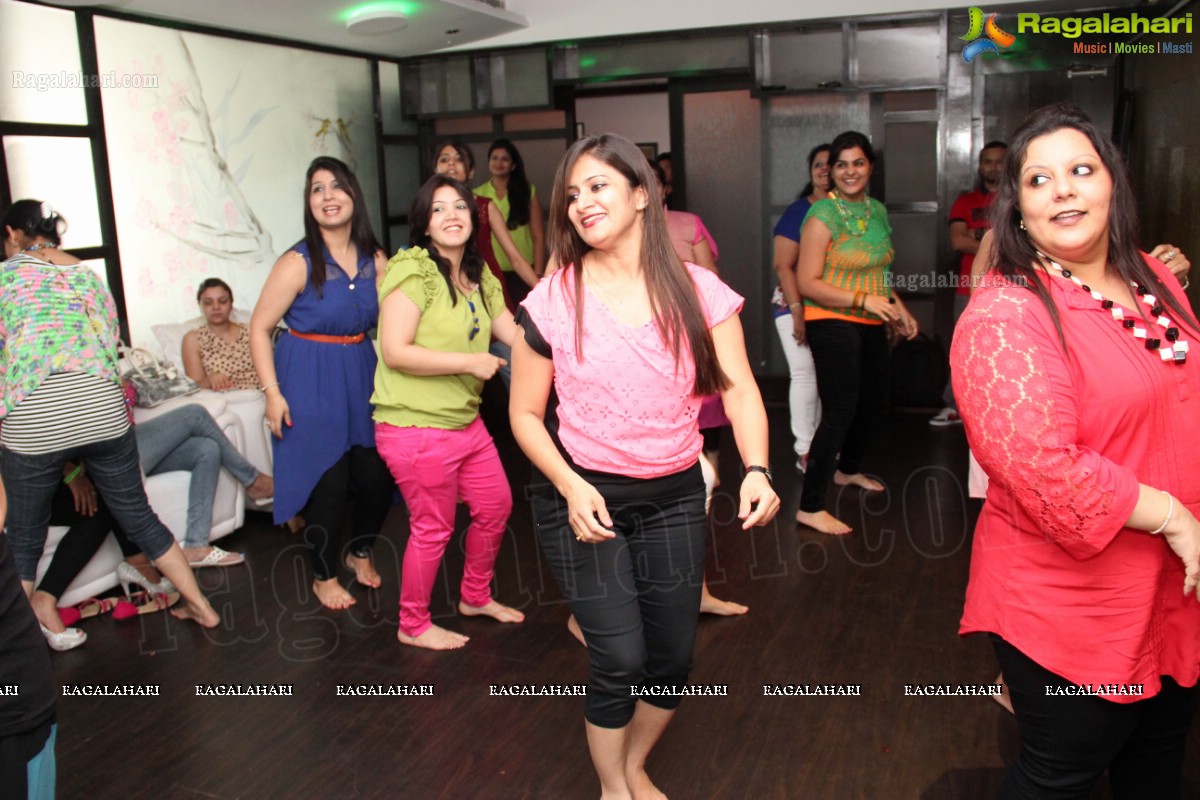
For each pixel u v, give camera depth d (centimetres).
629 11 637
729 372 211
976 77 605
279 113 597
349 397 359
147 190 511
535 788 250
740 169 681
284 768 263
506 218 614
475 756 266
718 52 638
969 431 168
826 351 413
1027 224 168
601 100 1097
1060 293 164
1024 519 170
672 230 389
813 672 307
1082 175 163
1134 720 170
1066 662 166
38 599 336
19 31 445
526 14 650
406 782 255
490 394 665
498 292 337
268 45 585
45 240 335
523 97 677
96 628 360
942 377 649
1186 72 479
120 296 497
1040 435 156
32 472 318
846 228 404
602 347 200
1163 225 521
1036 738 174
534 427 209
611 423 203
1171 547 158
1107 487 154
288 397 355
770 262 686
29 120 449
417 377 310
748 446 206
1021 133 170
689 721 280
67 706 300
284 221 606
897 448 567
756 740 269
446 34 628
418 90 705
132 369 407
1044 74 599
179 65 526
